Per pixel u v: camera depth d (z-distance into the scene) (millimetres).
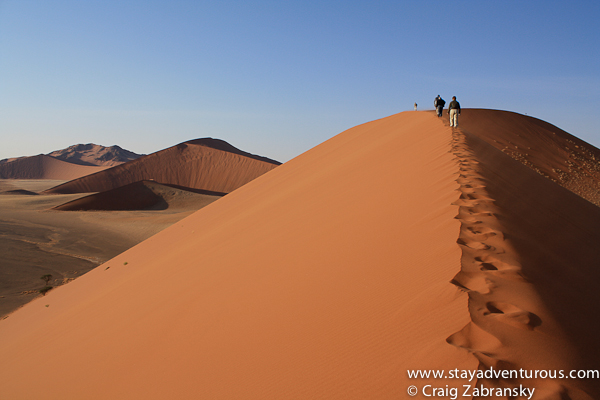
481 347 2711
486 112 30312
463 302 3197
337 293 4621
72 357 7543
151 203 92250
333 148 25078
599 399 2387
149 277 11195
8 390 7734
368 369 3012
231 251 9438
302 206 10852
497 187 7020
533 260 4324
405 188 7879
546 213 6934
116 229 59219
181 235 19047
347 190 10266
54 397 6145
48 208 85375
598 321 3420
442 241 4656
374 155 14219
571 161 26047
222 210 20656
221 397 3773
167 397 4379
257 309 5344
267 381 3604
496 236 4676
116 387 5328
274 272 6410
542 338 2848
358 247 5773
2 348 12141
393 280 4273
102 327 8391
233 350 4617
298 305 4828
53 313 13992
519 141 26578
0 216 68250
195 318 6191
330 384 3084
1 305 23797
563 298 3625
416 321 3297
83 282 19000
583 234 6773
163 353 5609
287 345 4062
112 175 144625
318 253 6324
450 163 8344
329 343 3682
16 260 35312
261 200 17484
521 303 3260
